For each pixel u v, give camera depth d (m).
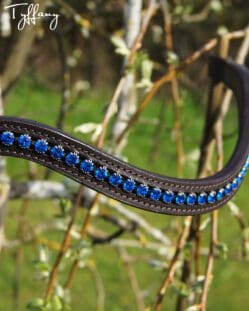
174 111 0.91
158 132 1.15
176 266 0.79
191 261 0.80
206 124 0.81
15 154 0.55
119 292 1.96
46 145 0.55
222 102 0.81
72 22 1.10
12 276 1.92
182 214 0.59
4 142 0.54
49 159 0.55
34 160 0.55
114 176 0.56
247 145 0.65
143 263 2.09
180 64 0.81
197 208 0.60
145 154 2.68
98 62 1.85
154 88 0.79
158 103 2.76
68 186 0.86
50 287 0.76
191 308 0.73
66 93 1.06
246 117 0.71
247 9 1.36
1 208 0.86
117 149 0.87
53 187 0.88
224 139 0.88
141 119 1.09
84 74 1.48
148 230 0.96
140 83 0.79
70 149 0.55
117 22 1.12
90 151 0.56
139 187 0.57
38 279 0.78
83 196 0.87
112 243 1.02
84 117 2.30
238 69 0.77
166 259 0.90
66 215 0.78
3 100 0.91
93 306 1.90
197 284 0.76
